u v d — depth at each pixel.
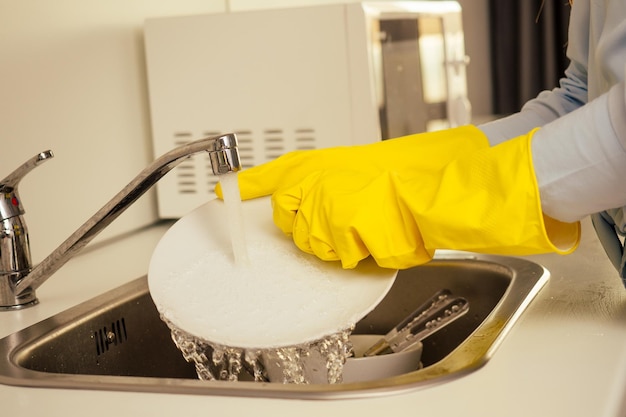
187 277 0.93
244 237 0.93
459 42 2.01
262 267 0.94
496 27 3.40
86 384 0.78
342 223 0.83
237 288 0.91
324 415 0.67
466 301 1.10
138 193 0.99
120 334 1.11
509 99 3.42
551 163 0.74
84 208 1.48
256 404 0.71
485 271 1.19
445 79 1.92
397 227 0.83
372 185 0.84
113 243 1.54
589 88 0.96
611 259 0.96
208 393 0.74
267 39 1.54
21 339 0.98
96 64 1.52
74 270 1.33
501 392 0.70
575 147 0.73
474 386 0.72
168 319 0.88
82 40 1.48
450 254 1.25
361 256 0.85
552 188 0.75
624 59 0.84
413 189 0.82
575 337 0.84
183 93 1.59
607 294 0.99
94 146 1.51
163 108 1.61
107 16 1.56
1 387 0.80
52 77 1.40
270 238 0.98
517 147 0.76
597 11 0.92
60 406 0.74
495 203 0.75
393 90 1.60
